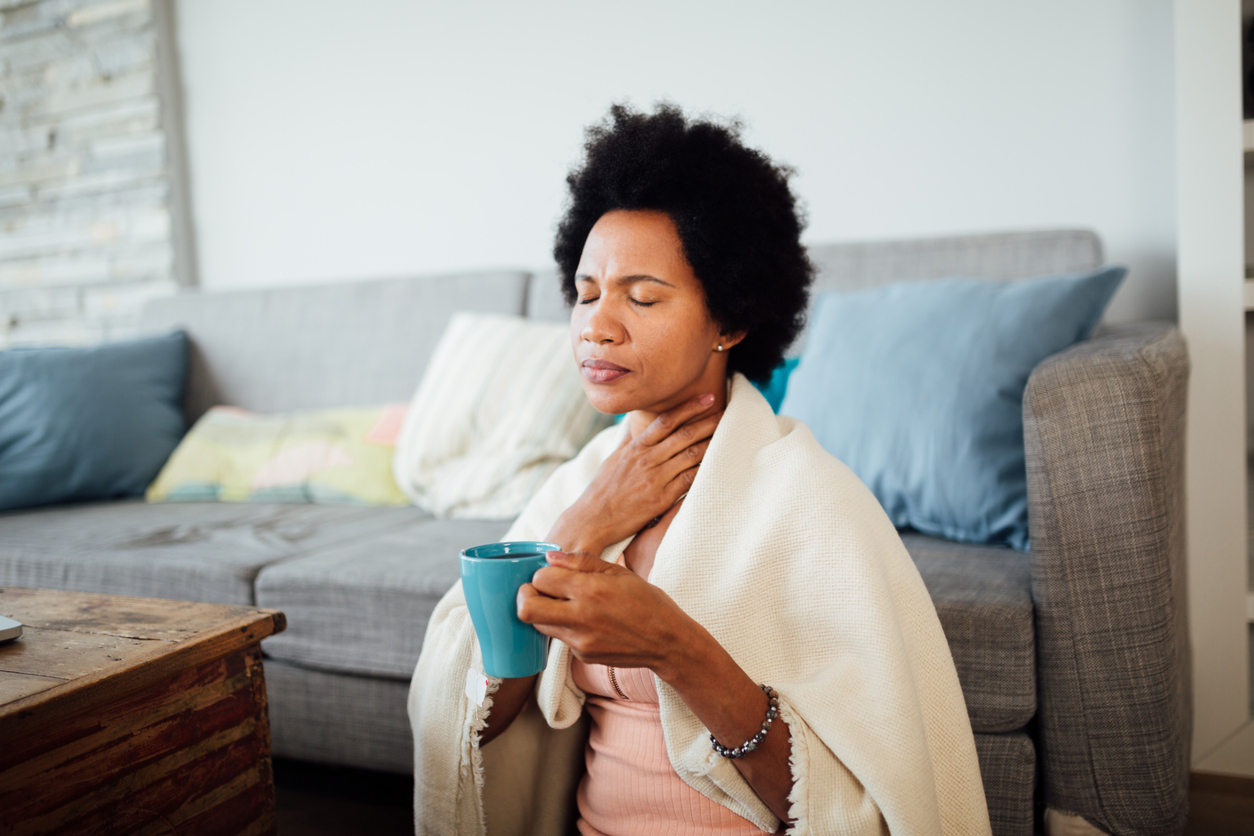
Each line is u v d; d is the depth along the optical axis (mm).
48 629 808
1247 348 1624
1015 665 1013
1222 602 1455
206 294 2402
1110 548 1000
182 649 739
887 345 1402
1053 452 1025
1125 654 998
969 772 719
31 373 2035
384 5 2410
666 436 791
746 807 681
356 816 1383
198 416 2338
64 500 1992
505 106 2295
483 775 809
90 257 2791
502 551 627
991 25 1828
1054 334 1278
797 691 664
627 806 743
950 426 1279
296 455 1947
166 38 2674
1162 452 1005
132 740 705
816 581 683
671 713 672
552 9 2219
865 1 1926
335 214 2533
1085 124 1771
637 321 714
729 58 2055
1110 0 1729
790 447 741
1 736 599
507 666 596
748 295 736
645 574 769
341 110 2492
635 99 2154
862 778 630
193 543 1521
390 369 2133
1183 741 1145
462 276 2109
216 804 779
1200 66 1434
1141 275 1751
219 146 2662
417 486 1762
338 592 1290
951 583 1094
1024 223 1833
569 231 816
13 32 2791
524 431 1695
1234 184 1426
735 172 720
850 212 1975
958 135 1872
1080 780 1025
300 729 1358
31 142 2828
